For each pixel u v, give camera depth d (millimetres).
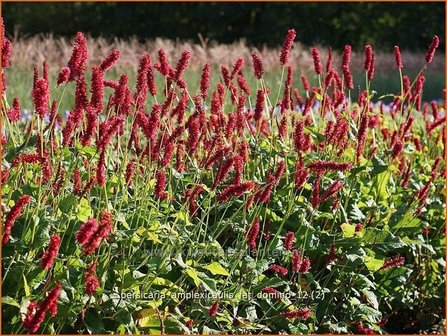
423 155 7395
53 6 28875
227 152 4809
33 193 4457
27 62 15594
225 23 28906
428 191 6500
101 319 4055
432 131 8414
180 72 4949
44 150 4676
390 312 6438
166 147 4828
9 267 3875
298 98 6938
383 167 5984
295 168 5453
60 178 4578
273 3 28734
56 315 3912
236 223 5027
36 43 17406
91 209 4352
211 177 5602
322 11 28641
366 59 6352
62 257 4148
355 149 6703
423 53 27125
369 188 6180
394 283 5688
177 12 28969
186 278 4641
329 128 5789
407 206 6180
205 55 18469
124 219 4371
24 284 3830
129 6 28828
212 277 4773
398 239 5496
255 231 4621
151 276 4258
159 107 4750
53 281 3889
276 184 5367
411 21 28984
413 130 8586
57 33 29016
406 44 28953
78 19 28859
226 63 18516
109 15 28969
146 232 4246
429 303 6500
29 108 12602
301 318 4656
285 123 5793
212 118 5910
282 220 5262
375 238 5508
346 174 5859
